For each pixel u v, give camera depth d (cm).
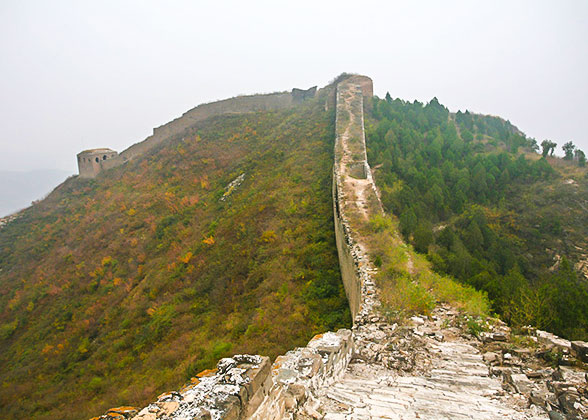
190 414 313
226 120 5162
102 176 5409
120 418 358
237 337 1509
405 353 691
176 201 3775
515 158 3609
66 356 2284
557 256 2688
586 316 817
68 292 3108
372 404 493
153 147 5444
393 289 1036
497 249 2309
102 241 3634
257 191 3009
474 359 654
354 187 2109
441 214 2741
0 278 3750
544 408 467
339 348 620
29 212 5081
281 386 462
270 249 2081
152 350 1845
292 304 1534
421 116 4081
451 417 453
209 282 2170
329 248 1916
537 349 656
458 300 1002
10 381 2166
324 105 4619
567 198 3002
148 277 2723
